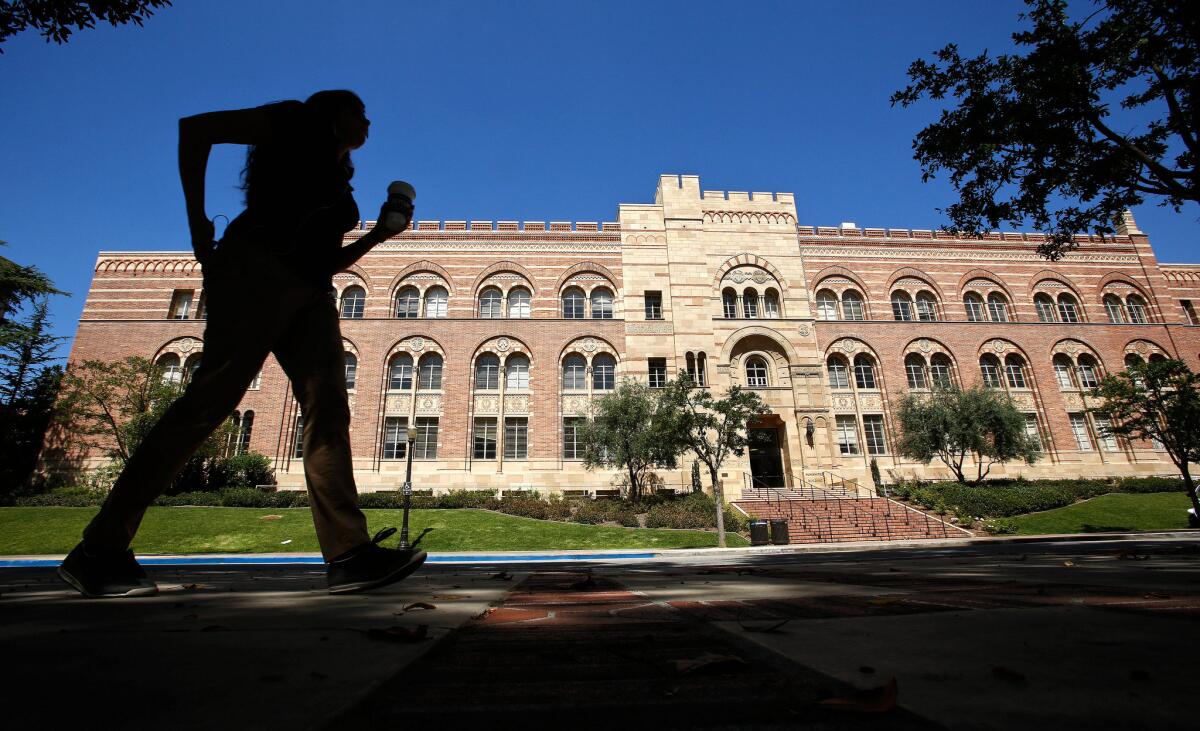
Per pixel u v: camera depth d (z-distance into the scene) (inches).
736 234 1451.8
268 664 50.9
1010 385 1391.5
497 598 115.0
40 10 281.4
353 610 89.7
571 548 827.4
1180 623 71.6
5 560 676.1
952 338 1407.5
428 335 1325.0
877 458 1316.4
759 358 1376.7
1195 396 954.1
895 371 1375.5
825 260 1473.9
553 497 1176.8
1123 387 1022.4
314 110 115.9
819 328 1398.9
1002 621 74.7
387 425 1272.1
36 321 1424.7
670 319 1384.1
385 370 1298.0
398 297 1385.3
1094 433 1359.5
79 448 1197.7
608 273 1421.0
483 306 1401.3
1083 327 1443.2
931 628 70.0
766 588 136.7
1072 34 390.0
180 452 104.6
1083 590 119.1
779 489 1228.5
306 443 119.2
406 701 41.5
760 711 38.8
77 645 58.8
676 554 738.8
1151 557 297.1
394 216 121.6
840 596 111.6
